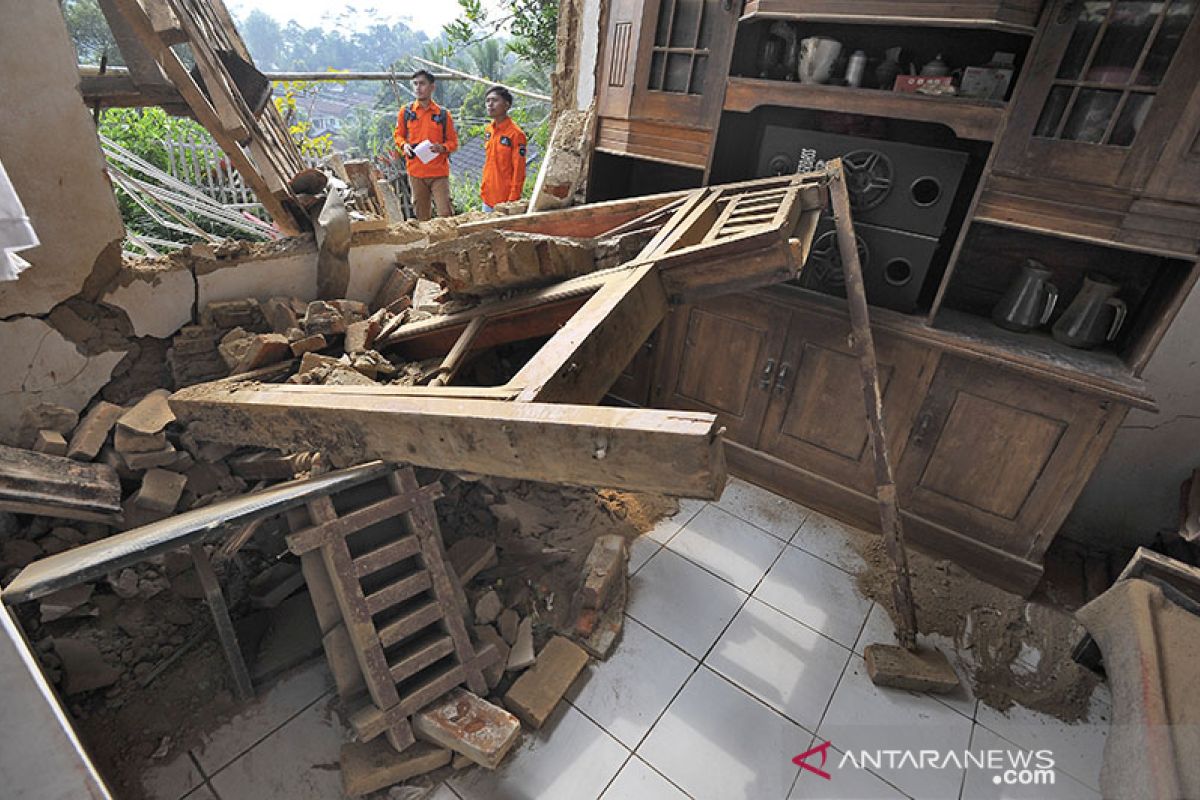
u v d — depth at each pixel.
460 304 2.32
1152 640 1.59
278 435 1.90
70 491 1.89
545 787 1.80
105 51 2.51
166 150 4.83
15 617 1.69
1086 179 1.99
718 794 1.82
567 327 1.59
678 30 2.73
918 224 2.42
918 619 2.46
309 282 2.81
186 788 1.71
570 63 3.73
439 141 4.82
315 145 6.47
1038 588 2.66
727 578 2.62
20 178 1.92
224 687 1.95
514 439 1.31
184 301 2.43
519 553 2.50
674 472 1.15
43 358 2.13
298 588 2.24
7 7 1.76
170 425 2.23
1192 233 1.88
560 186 3.53
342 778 1.76
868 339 2.15
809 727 2.03
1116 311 2.29
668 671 2.19
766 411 3.06
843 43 2.65
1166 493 2.70
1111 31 1.85
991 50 2.41
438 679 1.87
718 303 3.00
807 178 2.38
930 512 2.74
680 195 2.71
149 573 1.96
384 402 1.58
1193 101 1.76
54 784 0.96
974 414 2.48
